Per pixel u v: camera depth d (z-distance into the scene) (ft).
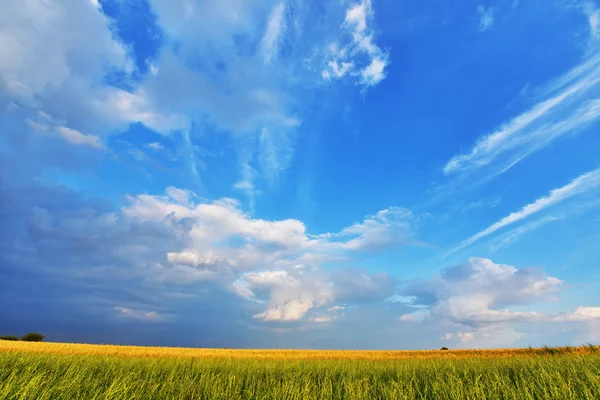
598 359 43.75
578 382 28.66
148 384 30.96
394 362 59.47
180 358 64.85
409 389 30.30
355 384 32.07
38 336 228.02
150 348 151.53
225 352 142.72
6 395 22.65
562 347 75.51
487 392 28.58
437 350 147.84
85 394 25.86
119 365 43.78
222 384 32.83
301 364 54.24
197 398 29.63
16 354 45.78
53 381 27.17
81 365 40.70
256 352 149.48
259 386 33.35
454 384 30.30
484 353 109.60
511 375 37.63
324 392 29.76
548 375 30.40
